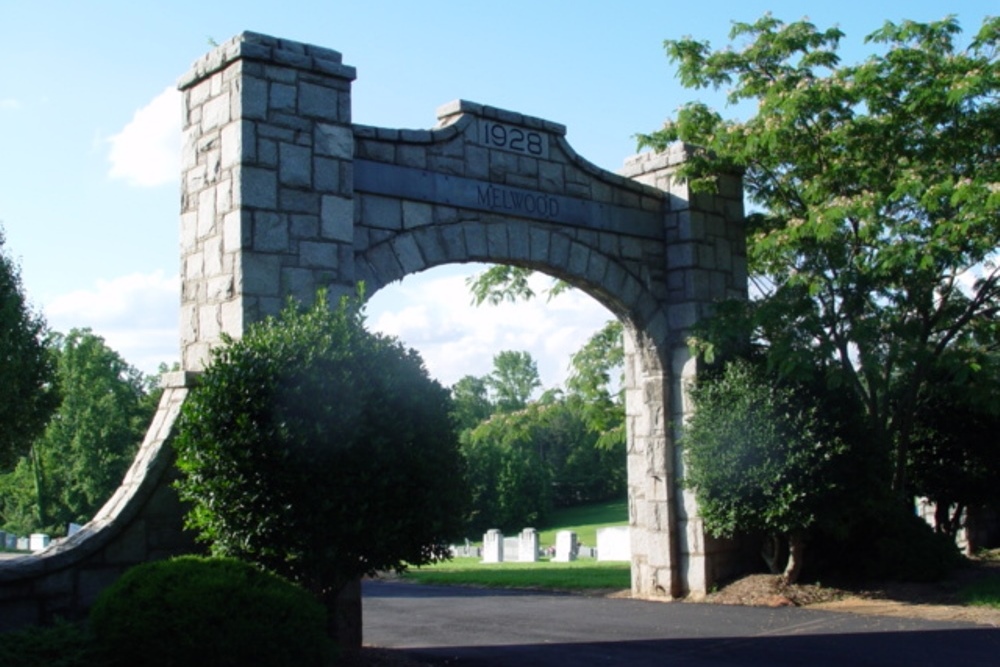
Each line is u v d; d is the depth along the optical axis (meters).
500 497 52.16
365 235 11.32
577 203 13.70
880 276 14.08
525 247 12.98
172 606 7.30
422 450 8.84
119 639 7.33
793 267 15.23
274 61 10.45
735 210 15.42
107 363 49.12
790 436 13.38
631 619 12.55
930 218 14.04
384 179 11.54
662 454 14.60
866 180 14.31
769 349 13.98
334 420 8.45
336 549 8.39
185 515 9.43
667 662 9.72
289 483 8.26
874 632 11.08
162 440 9.44
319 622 7.85
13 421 29.20
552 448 60.31
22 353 28.97
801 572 14.77
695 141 15.97
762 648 10.31
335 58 10.98
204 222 10.55
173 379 9.87
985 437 17.61
